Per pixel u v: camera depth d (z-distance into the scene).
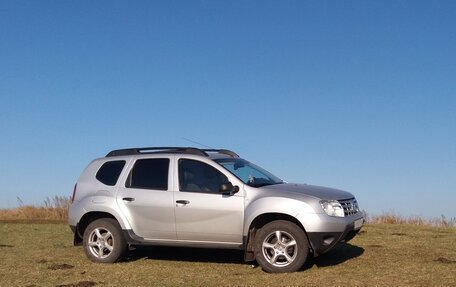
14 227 15.71
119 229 9.88
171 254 10.82
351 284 7.89
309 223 8.59
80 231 10.23
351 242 11.95
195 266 9.58
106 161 10.31
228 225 9.16
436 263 9.41
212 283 8.16
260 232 8.88
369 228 14.88
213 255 10.69
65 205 20.39
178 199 9.47
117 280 8.45
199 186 9.47
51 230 14.94
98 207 9.93
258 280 8.29
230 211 9.14
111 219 9.98
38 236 13.66
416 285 7.76
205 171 9.55
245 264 9.72
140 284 8.15
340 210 8.85
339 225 8.69
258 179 9.75
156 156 9.96
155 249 11.38
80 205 10.11
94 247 10.02
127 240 9.75
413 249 11.00
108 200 9.91
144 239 9.70
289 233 8.71
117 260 9.99
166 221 9.53
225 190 9.07
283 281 8.17
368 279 8.20
